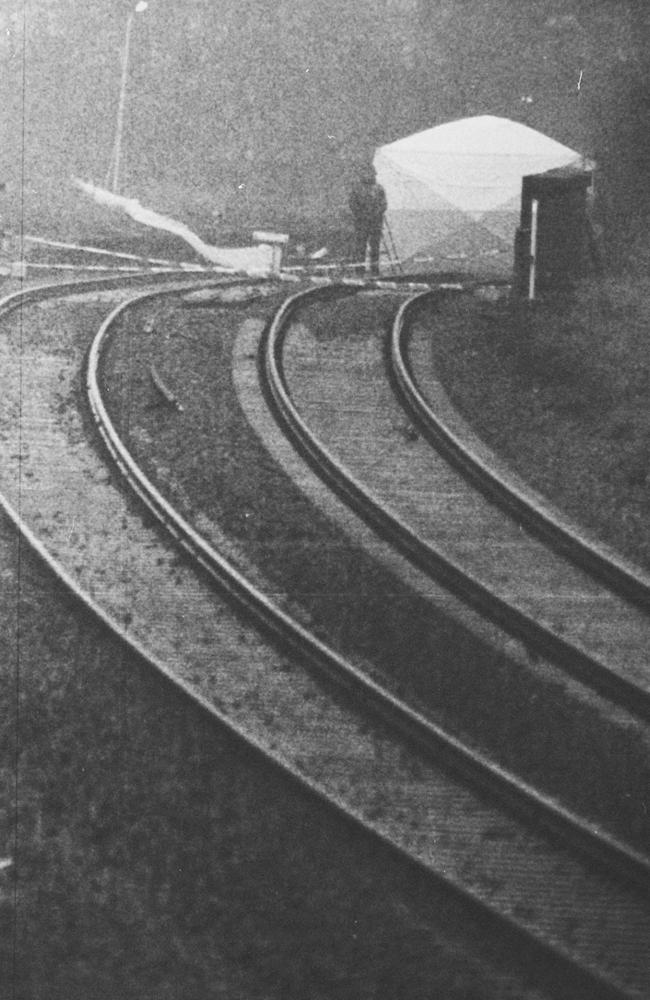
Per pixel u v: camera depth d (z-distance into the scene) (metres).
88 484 15.26
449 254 22.69
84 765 11.44
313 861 10.35
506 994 9.09
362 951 9.52
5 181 24.55
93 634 12.81
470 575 13.76
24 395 16.95
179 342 18.75
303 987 9.27
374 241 22.98
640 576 14.02
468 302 20.30
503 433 16.70
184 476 15.51
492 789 10.86
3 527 14.27
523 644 13.00
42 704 12.05
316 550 14.33
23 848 10.59
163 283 22.17
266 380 17.72
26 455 15.67
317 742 11.49
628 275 19.41
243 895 10.11
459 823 10.62
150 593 13.45
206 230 24.56
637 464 15.97
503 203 22.58
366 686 11.91
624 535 14.81
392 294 21.08
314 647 12.38
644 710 12.18
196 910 9.98
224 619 13.05
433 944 9.52
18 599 13.23
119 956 9.54
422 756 11.30
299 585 13.84
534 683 12.48
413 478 15.78
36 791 11.18
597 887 10.00
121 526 14.55
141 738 11.66
